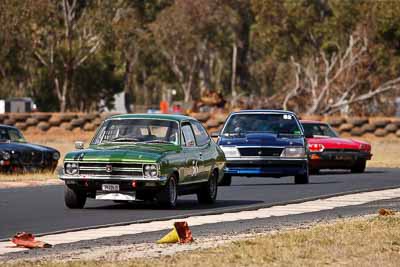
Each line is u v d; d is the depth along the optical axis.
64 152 104.38
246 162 64.06
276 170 64.19
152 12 189.00
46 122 132.12
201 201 51.50
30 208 48.44
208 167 50.94
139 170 46.00
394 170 84.88
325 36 161.50
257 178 73.44
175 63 197.75
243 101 172.88
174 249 33.12
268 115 67.38
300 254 31.03
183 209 48.06
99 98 189.25
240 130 66.19
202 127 52.88
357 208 48.44
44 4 158.62
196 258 30.28
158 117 50.22
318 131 81.25
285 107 157.75
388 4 151.62
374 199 53.53
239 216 44.56
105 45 169.00
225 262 29.50
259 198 54.75
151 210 47.47
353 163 79.00
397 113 159.12
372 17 152.12
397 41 153.88
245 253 31.17
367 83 155.25
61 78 171.75
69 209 47.91
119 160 46.09
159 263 29.36
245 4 195.38
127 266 28.83
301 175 65.38
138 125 49.81
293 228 39.50
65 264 29.38
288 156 64.31
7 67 167.88
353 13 157.25
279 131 66.06
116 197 46.47
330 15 164.50
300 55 164.25
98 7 167.62
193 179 49.44
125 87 196.62
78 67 178.50
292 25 162.62
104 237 37.00
